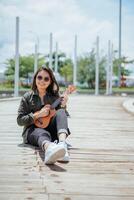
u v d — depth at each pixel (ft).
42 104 18.39
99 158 16.78
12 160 15.96
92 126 30.09
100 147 19.72
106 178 13.48
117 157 17.10
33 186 12.34
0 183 12.59
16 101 68.03
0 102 63.98
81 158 16.65
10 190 11.89
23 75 190.08
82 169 14.66
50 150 14.90
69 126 29.91
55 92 18.78
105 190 12.13
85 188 12.28
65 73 207.31
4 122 31.58
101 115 40.93
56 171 14.26
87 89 188.65
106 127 29.50
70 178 13.37
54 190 12.00
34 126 18.16
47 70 18.40
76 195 11.59
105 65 188.65
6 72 189.16
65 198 11.29
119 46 176.45
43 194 11.59
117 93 152.87
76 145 20.20
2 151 17.76
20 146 18.84
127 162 16.08
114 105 59.62
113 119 36.47
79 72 191.72
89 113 43.50
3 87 175.94
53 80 18.57
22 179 13.11
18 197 11.26
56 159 15.12
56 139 17.75
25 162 15.60
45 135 17.21
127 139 23.00
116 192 11.96
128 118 37.70
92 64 191.62
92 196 11.54
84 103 65.05
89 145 20.29
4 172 14.01
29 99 18.34
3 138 22.18
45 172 14.08
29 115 17.84
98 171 14.43
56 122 17.08
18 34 99.14
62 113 17.04
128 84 206.90
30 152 17.47
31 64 189.88
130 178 13.55
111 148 19.49
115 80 204.64
